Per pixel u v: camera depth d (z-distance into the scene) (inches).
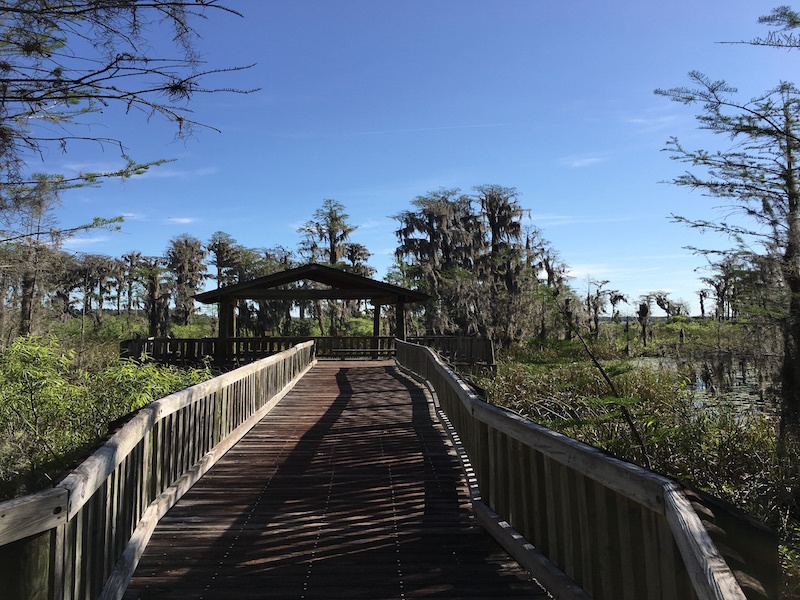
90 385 357.7
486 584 126.7
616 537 94.0
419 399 422.0
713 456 280.5
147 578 129.6
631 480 84.7
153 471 166.9
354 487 203.6
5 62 124.3
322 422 330.0
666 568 78.5
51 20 120.5
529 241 1299.2
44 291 511.8
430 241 1439.5
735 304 265.1
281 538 154.8
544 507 125.5
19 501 77.5
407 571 133.7
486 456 173.2
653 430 290.5
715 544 65.7
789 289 248.1
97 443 119.3
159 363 708.7
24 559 79.5
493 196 1346.0
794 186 255.9
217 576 131.0
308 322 1610.5
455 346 829.8
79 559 97.3
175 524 164.4
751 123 257.0
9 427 303.4
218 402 249.9
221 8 120.4
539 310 951.0
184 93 129.3
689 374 308.7
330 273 805.9
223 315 801.6
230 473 221.3
